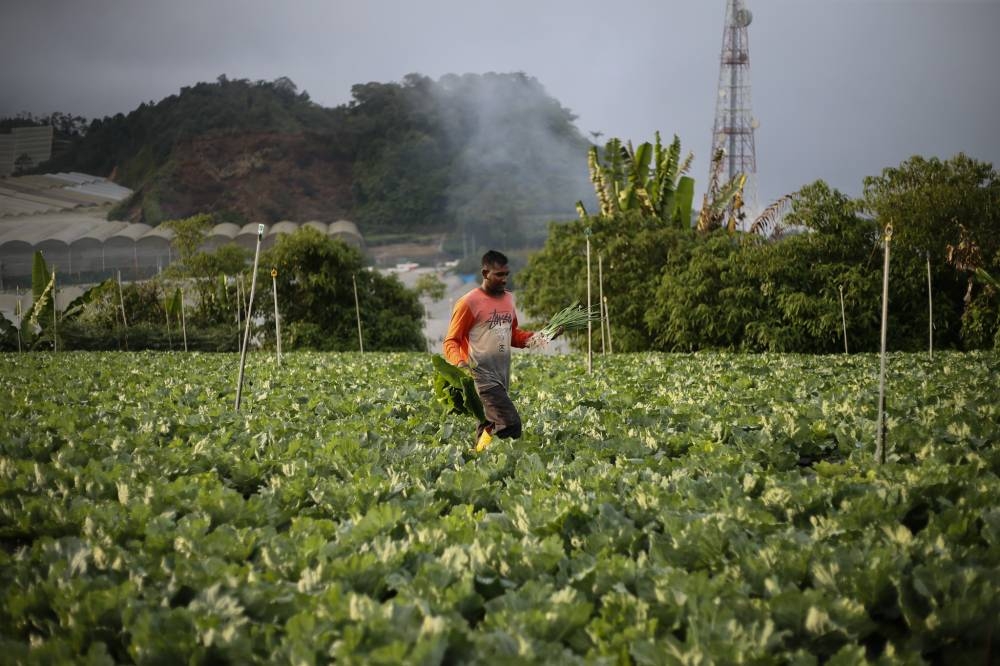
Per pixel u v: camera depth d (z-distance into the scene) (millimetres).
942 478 4559
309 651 2668
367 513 4074
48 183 158875
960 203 22250
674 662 2662
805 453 6398
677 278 26328
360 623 2838
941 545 3602
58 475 5137
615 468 5180
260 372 13875
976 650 3010
